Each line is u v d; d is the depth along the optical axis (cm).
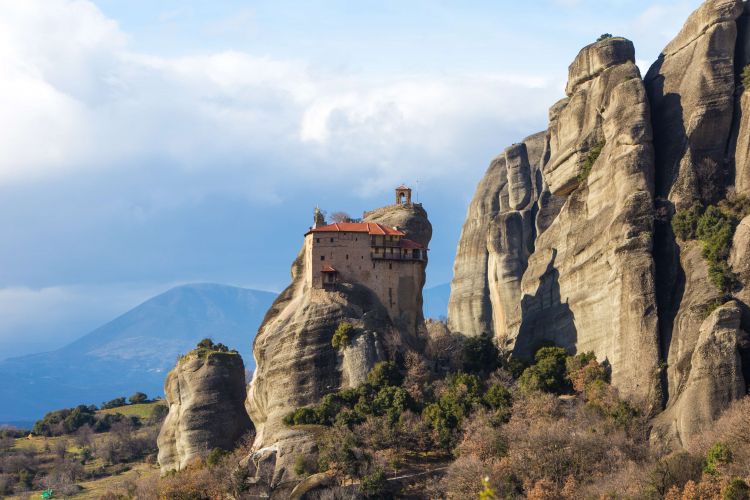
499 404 18988
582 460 16388
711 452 15138
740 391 16925
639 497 14838
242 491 18312
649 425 17662
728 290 18175
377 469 17462
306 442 18500
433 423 18550
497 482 16175
